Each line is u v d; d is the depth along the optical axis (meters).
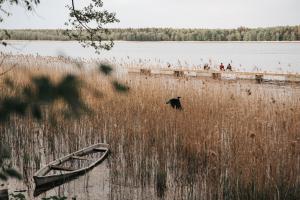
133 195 7.72
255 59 62.31
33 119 1.49
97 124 11.09
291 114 9.78
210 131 8.83
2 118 1.43
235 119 9.52
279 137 8.40
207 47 146.25
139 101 11.39
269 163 7.29
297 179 7.26
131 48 133.38
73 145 10.72
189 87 13.44
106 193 7.85
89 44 5.19
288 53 86.12
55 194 7.90
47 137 10.70
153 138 9.84
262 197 7.11
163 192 7.88
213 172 7.91
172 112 10.45
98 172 9.12
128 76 14.88
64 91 1.39
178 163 9.02
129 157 9.28
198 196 7.57
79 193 7.89
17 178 2.21
